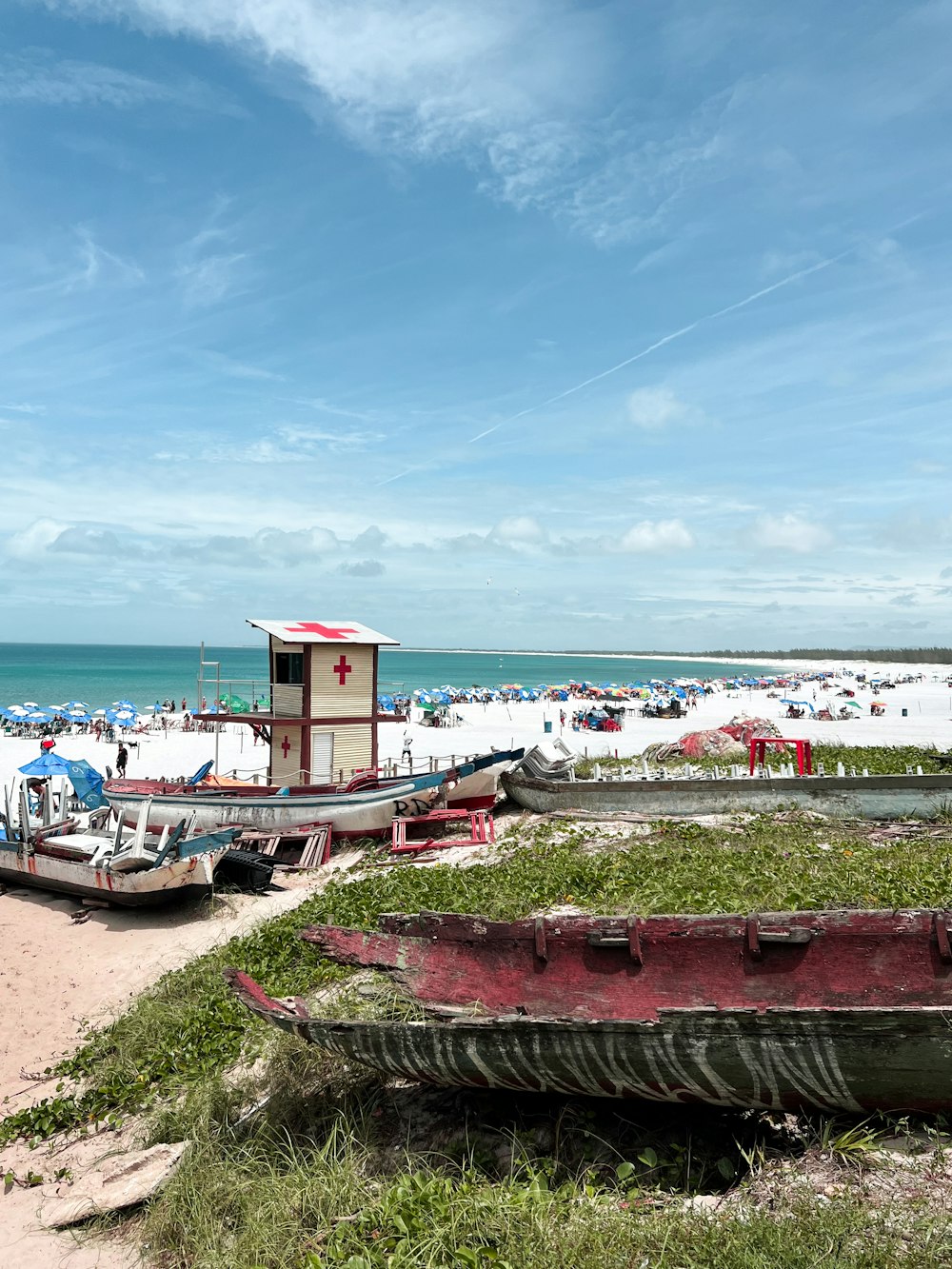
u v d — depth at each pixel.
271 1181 7.40
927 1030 6.17
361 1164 7.57
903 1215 5.76
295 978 12.05
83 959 15.68
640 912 12.31
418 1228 6.38
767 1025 6.47
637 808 20.48
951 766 26.92
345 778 23.94
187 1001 12.28
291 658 24.52
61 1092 10.70
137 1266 7.12
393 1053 7.56
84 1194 8.16
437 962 9.61
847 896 12.30
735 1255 5.52
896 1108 6.58
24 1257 7.39
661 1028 6.65
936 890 12.53
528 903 13.48
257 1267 6.31
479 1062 7.24
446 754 45.75
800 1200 6.04
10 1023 13.00
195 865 17.61
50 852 20.31
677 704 78.69
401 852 19.67
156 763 45.38
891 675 193.88
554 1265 5.79
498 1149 7.53
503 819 21.80
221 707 29.42
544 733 62.06
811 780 19.48
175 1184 7.67
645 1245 5.86
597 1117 7.62
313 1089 8.90
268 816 21.89
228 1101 8.98
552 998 9.05
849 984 8.27
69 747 52.38
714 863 15.14
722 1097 6.84
